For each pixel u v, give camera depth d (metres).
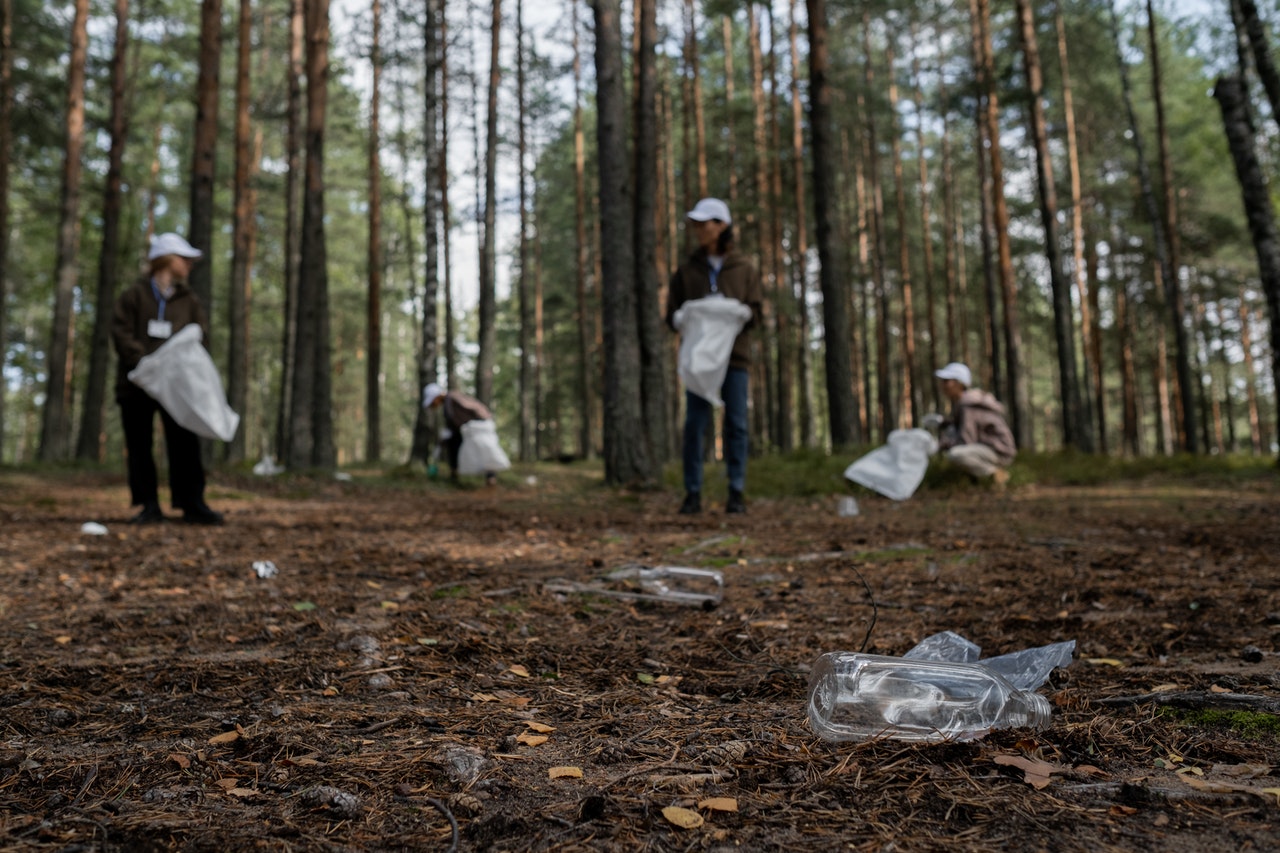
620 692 2.11
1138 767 1.46
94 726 1.81
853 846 1.14
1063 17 23.47
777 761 1.50
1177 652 2.39
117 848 1.18
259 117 20.19
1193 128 25.80
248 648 2.59
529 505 8.88
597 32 10.56
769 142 24.66
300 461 15.05
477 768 1.50
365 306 39.06
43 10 19.58
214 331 32.28
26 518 6.98
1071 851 1.11
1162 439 31.72
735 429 7.28
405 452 61.75
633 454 10.55
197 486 6.64
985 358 38.53
